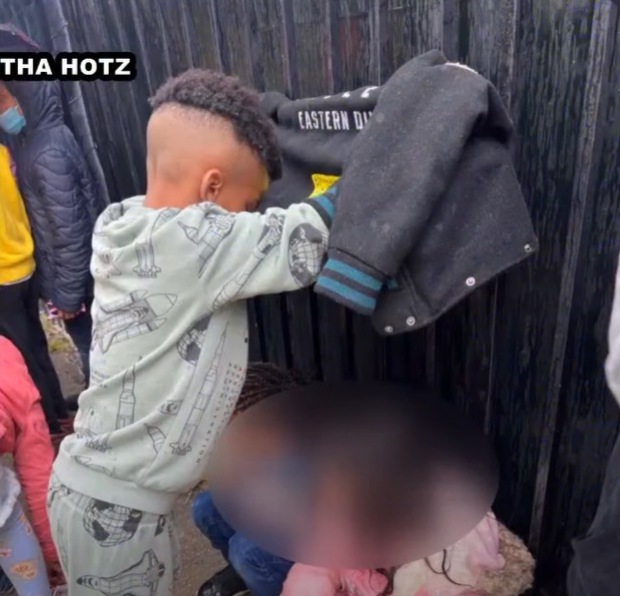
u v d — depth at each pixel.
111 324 1.13
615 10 0.98
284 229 1.02
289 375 1.83
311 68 1.53
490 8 1.14
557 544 1.47
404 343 1.63
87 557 1.20
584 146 1.09
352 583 1.27
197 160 1.07
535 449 1.41
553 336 1.27
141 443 1.14
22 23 2.41
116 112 2.28
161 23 1.92
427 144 0.92
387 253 0.90
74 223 2.30
